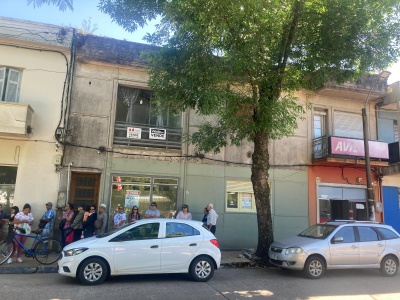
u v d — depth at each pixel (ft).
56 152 39.17
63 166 39.19
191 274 26.18
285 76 34.32
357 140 46.88
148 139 42.96
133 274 25.62
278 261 29.81
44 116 39.40
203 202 43.39
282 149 47.75
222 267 32.50
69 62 40.98
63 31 40.86
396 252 30.73
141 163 41.98
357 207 49.88
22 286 23.44
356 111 52.26
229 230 43.88
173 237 26.35
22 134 36.35
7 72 39.17
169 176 42.78
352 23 30.68
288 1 30.58
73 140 39.91
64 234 35.60
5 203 37.68
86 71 41.60
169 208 42.45
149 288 23.72
